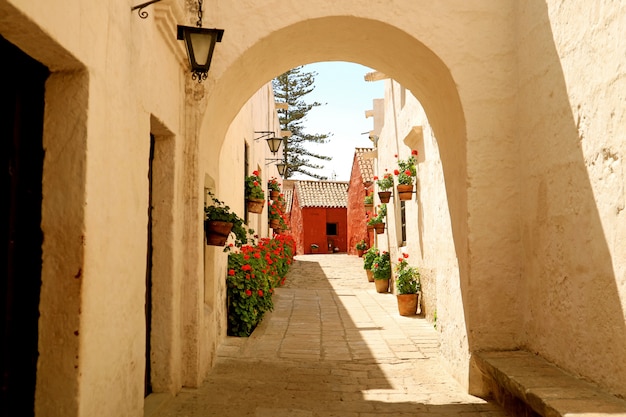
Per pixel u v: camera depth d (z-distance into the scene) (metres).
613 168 3.26
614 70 3.24
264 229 14.81
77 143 2.55
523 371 3.91
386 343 7.07
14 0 1.92
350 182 25.66
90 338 2.59
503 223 4.78
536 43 4.41
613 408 3.01
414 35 4.88
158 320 4.35
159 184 4.41
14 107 2.48
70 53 2.37
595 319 3.48
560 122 3.98
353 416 4.09
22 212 2.51
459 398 4.60
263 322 8.61
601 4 3.38
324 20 4.92
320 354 6.41
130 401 3.24
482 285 4.73
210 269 5.85
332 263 20.27
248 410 4.16
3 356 2.39
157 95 3.85
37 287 2.52
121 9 3.03
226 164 7.48
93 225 2.62
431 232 8.54
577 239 3.72
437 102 5.57
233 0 4.87
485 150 4.82
